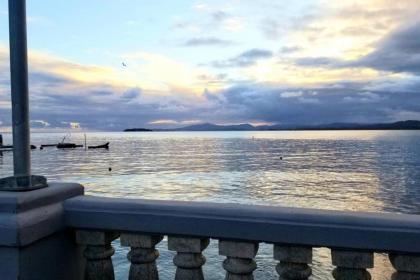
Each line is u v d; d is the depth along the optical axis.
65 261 3.16
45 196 2.95
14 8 2.93
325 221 2.63
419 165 135.38
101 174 109.81
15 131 2.97
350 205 68.88
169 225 2.94
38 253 2.88
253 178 103.62
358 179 100.81
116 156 178.00
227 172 116.94
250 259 2.86
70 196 3.25
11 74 2.97
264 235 2.75
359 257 2.63
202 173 114.69
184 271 2.98
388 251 2.54
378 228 2.53
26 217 2.73
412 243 2.48
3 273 2.74
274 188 86.88
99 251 3.23
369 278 2.65
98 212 3.08
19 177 2.91
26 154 3.00
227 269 2.87
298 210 2.77
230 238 2.82
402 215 2.62
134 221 3.01
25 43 2.98
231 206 2.89
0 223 2.67
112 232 3.17
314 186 89.38
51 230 2.96
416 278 2.56
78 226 3.12
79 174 109.19
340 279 2.68
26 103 3.00
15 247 2.70
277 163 147.00
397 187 86.88
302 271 2.76
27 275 2.77
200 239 2.93
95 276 3.24
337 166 135.00
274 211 2.77
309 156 182.25
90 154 186.12
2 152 148.25
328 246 2.63
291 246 2.76
